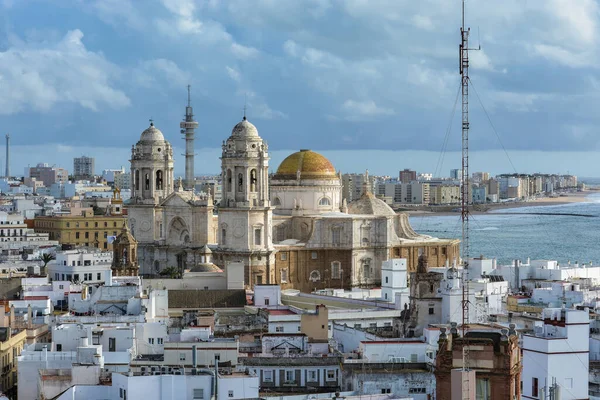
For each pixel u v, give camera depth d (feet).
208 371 567.59
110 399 548.31
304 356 638.94
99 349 607.37
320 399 539.70
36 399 593.01
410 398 536.42
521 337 597.93
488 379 418.92
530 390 566.36
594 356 616.39
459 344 422.82
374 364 601.21
